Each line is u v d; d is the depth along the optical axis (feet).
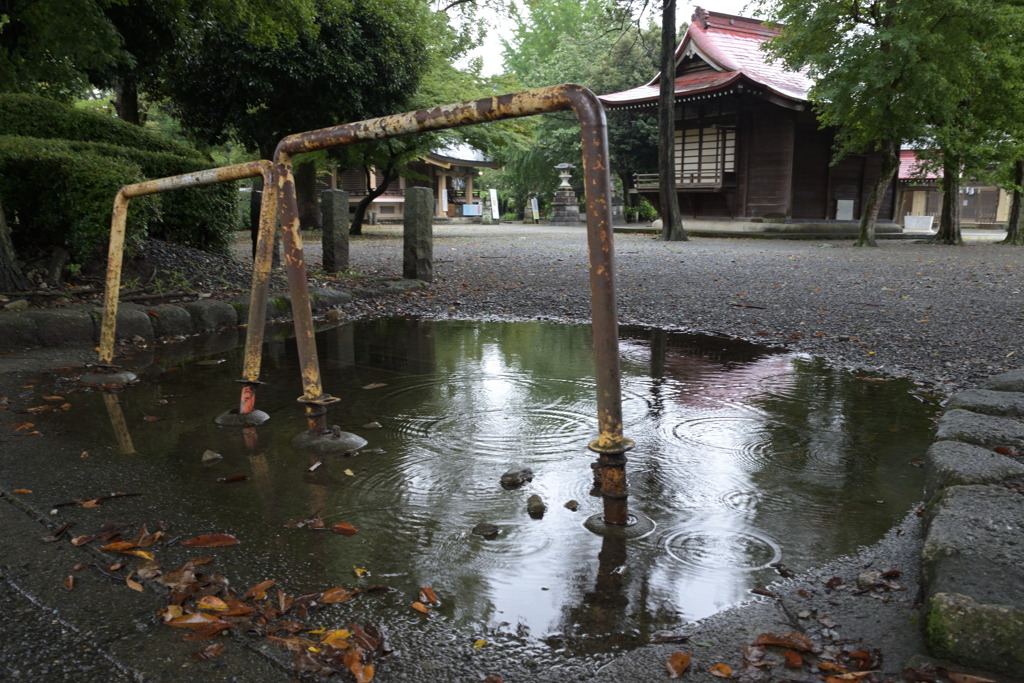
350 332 20.40
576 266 39.01
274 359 16.37
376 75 54.70
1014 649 4.75
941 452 8.09
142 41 38.83
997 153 59.62
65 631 5.49
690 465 9.51
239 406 11.84
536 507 7.91
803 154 81.82
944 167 63.72
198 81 54.03
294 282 10.18
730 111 82.48
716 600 6.11
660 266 39.45
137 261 25.09
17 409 11.84
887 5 53.42
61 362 15.26
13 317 16.24
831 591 6.23
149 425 11.13
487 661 5.24
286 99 56.34
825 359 16.67
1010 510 6.37
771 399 13.00
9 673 4.97
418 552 6.97
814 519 7.79
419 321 22.70
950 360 16.10
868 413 12.06
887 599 6.02
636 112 87.20
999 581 5.29
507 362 16.07
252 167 11.00
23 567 6.48
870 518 7.81
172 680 4.91
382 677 5.04
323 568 6.63
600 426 7.53
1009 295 26.58
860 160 85.35
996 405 10.29
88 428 10.94
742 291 28.55
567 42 123.54
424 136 64.03
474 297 27.58
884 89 53.36
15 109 31.83
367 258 41.16
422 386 13.79
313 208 72.43
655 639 5.50
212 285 24.99
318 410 10.36
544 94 7.17
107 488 8.49
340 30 52.01
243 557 6.81
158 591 6.11
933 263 41.34
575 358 16.53
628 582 6.41
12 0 29.78
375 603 6.02
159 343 18.15
